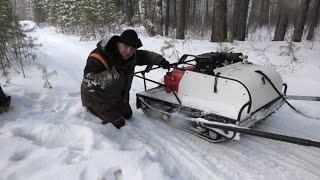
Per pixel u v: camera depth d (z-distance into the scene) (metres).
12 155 3.28
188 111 4.20
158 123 4.67
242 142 4.15
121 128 4.29
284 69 7.94
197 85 4.05
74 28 19.56
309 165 3.64
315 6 18.17
